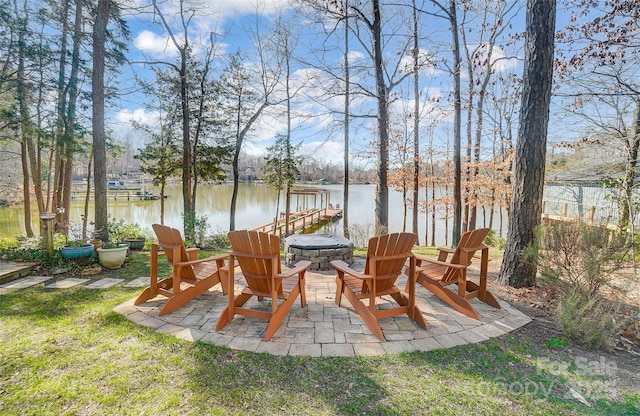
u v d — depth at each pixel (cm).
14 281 448
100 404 192
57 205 927
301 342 271
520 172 431
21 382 211
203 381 215
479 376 227
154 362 237
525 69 431
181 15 970
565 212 1063
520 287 430
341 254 535
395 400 199
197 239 877
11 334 279
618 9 522
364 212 2111
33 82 745
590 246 340
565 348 271
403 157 1272
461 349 264
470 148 1188
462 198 1202
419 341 277
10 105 737
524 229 427
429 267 405
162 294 359
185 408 190
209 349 257
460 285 354
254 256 285
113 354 248
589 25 560
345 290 352
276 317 286
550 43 420
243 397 200
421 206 1405
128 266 546
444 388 212
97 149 638
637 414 191
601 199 1081
